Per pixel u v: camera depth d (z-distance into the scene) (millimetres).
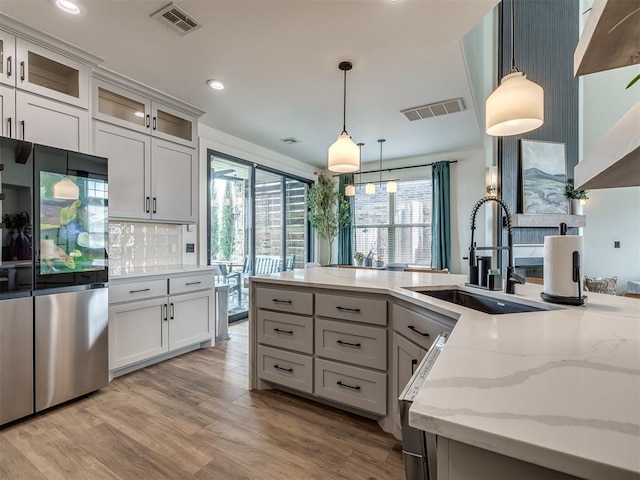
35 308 2033
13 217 1939
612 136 749
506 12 4527
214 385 2504
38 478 1495
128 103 3004
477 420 483
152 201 3119
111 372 2594
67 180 2197
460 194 5227
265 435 1851
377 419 2002
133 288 2725
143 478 1501
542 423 469
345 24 2109
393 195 5883
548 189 4918
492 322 1115
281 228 5527
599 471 391
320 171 6461
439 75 2785
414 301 1642
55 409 2127
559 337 922
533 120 1895
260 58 2523
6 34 2098
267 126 4051
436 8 1959
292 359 2270
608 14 819
